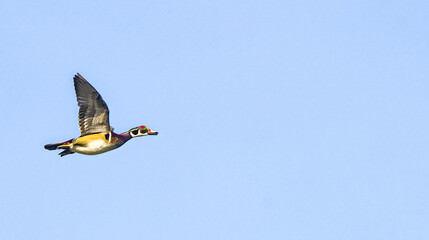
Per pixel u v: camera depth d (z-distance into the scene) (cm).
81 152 2098
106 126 2105
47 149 2089
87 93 2030
